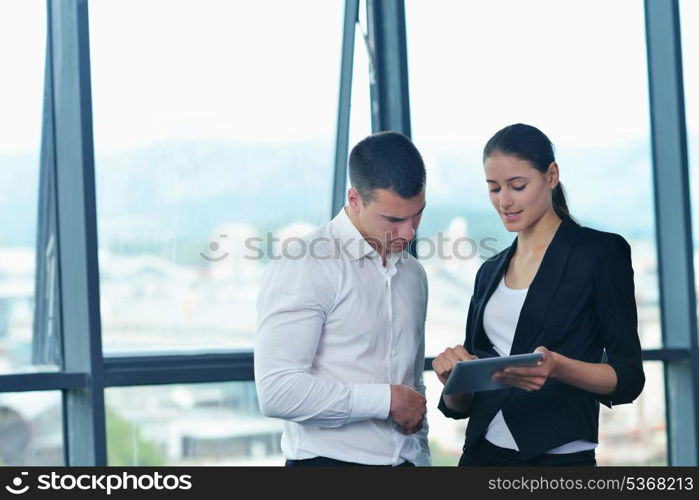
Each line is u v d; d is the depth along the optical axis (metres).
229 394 3.70
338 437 2.11
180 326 3.71
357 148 2.12
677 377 4.47
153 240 3.67
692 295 4.43
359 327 2.11
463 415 2.41
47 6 3.56
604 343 2.18
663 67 4.47
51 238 3.61
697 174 4.55
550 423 2.17
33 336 3.57
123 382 3.44
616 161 4.45
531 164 2.17
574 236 2.21
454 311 4.07
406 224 2.09
